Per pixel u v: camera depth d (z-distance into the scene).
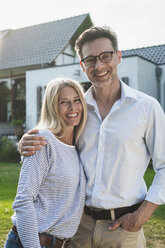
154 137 2.43
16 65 18.67
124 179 2.40
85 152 2.52
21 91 19.30
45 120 2.47
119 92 2.60
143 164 2.51
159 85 15.47
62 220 2.19
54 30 20.44
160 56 16.72
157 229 4.81
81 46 2.62
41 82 16.06
